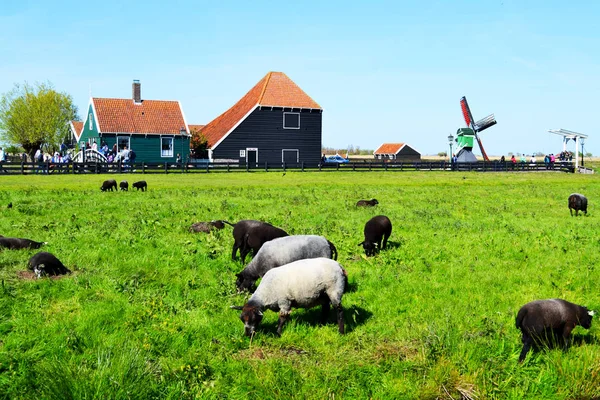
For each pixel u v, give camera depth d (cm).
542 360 727
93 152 5603
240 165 5200
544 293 1005
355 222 1850
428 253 1348
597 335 802
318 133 6291
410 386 676
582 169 5872
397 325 848
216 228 1631
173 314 868
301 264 805
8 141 7450
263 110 6044
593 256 1326
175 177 4306
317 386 668
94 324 814
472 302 952
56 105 7512
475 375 688
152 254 1271
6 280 1000
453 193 3181
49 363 675
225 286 1009
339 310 806
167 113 6056
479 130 8069
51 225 1636
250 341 772
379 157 10662
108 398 607
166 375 673
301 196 2794
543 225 1870
